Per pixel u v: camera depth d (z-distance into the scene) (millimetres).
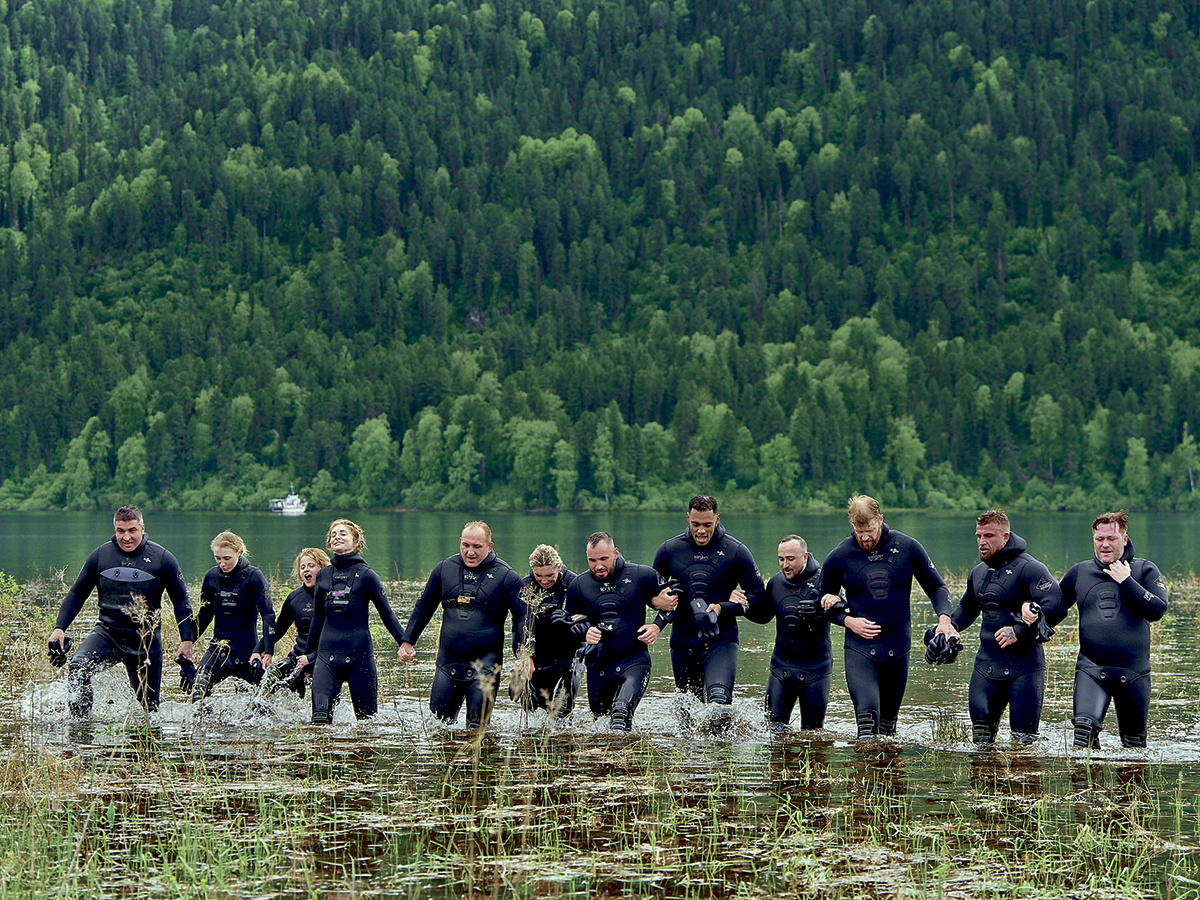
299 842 10211
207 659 17328
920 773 12883
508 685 16672
